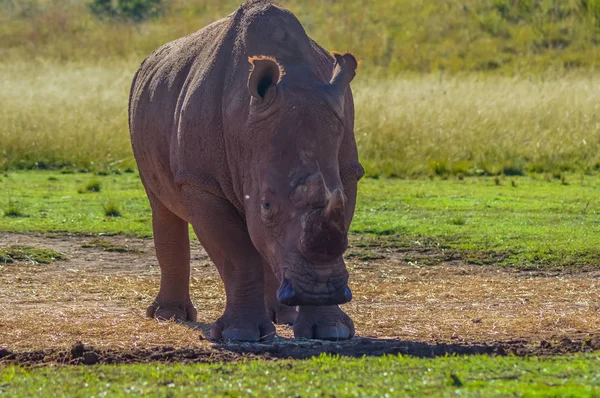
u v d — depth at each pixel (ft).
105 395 40.40
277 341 53.67
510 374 43.47
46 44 277.44
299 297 45.09
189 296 68.39
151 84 65.00
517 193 125.18
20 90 197.26
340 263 45.91
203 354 49.75
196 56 60.39
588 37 260.21
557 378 42.75
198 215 55.36
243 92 52.70
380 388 40.81
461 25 274.36
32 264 84.48
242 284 55.01
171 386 42.01
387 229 98.27
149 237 98.58
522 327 56.85
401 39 267.39
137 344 52.70
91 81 216.74
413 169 147.33
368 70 245.24
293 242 46.14
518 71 239.91
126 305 69.36
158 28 288.71
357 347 50.98
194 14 298.35
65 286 75.41
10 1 312.09
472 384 41.32
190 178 55.11
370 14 285.43
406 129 162.30
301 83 50.14
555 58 249.14
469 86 200.64
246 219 50.90
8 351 50.39
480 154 155.94
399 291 72.95
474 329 56.75
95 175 148.05
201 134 54.90
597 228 97.30
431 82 210.38
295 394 40.01
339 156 53.67
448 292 72.28
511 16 276.21
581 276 79.41
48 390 41.55
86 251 91.35
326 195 45.65
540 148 156.66
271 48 54.08
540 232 95.35
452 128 163.94
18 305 67.41
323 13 288.71
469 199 119.24
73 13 302.45
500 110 174.91
